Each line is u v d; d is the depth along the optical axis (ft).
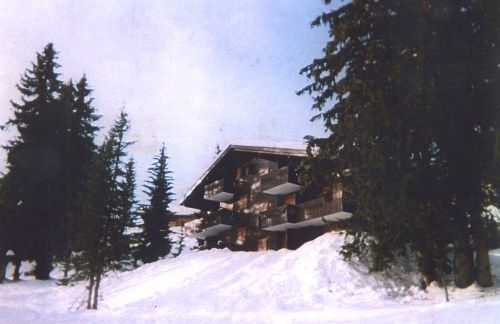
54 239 116.26
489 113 48.08
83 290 86.89
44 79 132.46
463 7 51.29
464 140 48.80
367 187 51.47
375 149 51.01
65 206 118.52
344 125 55.77
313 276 61.26
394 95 51.31
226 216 127.95
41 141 123.24
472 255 52.54
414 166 49.88
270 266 72.64
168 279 81.25
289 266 69.10
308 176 60.59
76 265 68.85
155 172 165.27
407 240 49.49
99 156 74.13
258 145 113.19
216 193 133.69
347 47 57.72
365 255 63.93
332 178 59.26
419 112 48.24
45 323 43.73
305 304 53.16
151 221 155.84
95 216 69.26
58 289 91.15
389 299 52.54
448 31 50.42
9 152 121.08
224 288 64.85
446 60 49.21
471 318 29.86
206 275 75.15
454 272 53.52
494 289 48.11
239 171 133.49
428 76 49.49
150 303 60.95
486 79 49.16
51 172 121.49
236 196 132.67
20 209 112.57
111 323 44.04
